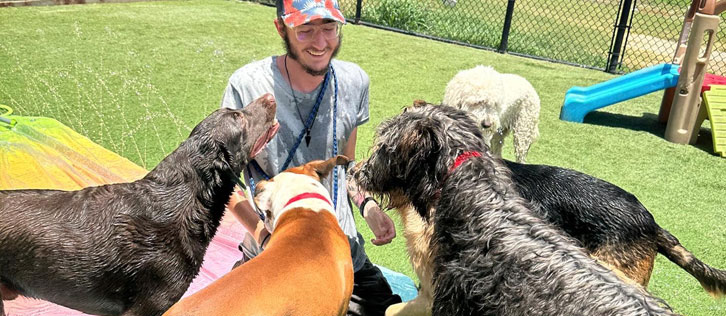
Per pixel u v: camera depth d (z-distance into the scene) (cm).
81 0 1158
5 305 328
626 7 976
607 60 1016
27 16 1024
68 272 256
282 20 279
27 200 260
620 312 200
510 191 256
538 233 234
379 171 289
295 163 304
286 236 244
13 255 255
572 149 646
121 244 259
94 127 587
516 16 1456
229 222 424
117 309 275
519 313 221
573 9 1616
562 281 216
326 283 231
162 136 577
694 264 330
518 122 559
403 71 877
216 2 1288
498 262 235
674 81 718
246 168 305
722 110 666
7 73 722
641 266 337
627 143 678
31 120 496
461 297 245
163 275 269
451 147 268
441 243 262
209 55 871
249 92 295
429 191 273
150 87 716
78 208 262
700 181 584
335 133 304
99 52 845
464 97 510
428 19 1212
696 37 654
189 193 272
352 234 314
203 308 201
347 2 1289
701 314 379
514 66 979
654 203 528
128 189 269
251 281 213
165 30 1004
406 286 381
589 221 335
